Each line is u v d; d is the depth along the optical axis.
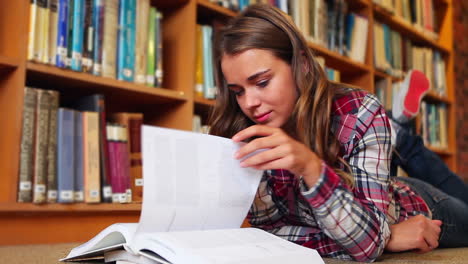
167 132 0.72
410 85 1.80
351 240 0.84
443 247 1.41
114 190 1.61
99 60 1.65
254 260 0.64
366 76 2.81
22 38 1.46
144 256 0.68
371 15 2.84
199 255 0.61
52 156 1.48
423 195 1.37
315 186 0.79
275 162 0.77
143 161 0.69
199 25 1.99
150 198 0.69
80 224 1.53
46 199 1.46
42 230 1.45
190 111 1.90
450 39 3.68
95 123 1.58
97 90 1.75
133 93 1.79
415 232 0.97
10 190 1.40
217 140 0.79
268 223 1.12
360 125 0.98
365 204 0.91
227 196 0.80
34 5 1.48
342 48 2.60
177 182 0.73
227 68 1.02
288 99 1.02
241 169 0.82
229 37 1.02
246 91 1.01
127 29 1.75
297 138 1.03
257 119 1.02
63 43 1.54
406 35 3.32
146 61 1.81
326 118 1.00
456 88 3.70
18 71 1.44
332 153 0.97
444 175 1.72
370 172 0.95
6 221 1.39
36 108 1.47
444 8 3.73
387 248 0.97
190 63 1.93
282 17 1.04
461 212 1.40
